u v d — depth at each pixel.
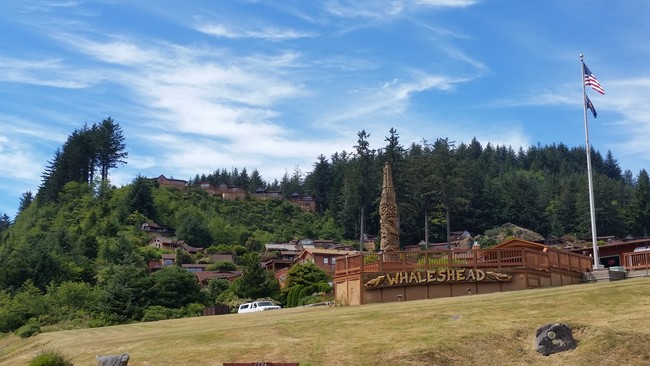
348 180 154.38
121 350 33.59
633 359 26.55
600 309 31.92
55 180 188.00
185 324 44.34
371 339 30.47
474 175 153.38
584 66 54.94
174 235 166.12
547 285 45.91
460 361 27.56
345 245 151.12
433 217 145.62
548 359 27.45
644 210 147.38
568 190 159.50
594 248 51.22
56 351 33.25
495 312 33.09
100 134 198.38
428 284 44.44
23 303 85.50
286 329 33.75
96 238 142.00
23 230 165.25
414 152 154.50
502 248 46.84
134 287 80.19
